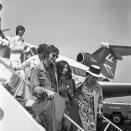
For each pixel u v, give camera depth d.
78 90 6.22
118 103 16.16
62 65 5.86
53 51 5.57
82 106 6.11
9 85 5.92
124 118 15.86
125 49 15.29
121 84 13.35
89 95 6.17
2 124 4.94
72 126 5.78
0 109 5.00
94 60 13.73
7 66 5.77
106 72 15.35
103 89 13.33
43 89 5.21
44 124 5.22
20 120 4.97
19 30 7.36
